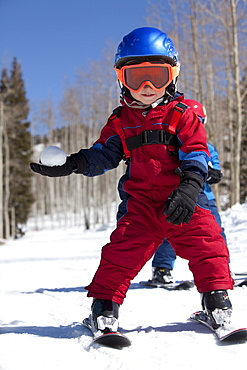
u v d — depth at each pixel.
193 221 1.89
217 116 22.20
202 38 19.02
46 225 40.94
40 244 12.73
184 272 3.99
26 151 32.25
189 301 2.64
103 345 1.72
